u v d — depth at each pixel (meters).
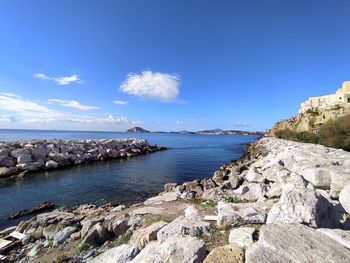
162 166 31.28
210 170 28.28
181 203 10.82
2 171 23.52
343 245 4.28
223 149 62.44
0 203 15.41
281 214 5.67
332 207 6.04
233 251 4.34
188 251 4.52
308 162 11.30
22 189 18.80
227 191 11.45
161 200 11.88
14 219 12.73
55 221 10.61
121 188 19.19
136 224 8.43
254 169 12.45
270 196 9.16
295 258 3.85
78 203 15.44
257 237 5.39
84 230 8.81
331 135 35.62
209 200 10.87
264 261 3.78
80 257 7.39
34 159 28.08
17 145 30.09
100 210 12.59
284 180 9.43
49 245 8.72
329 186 8.49
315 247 4.17
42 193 17.70
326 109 64.31
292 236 4.54
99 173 25.70
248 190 10.68
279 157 15.80
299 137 53.34
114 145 45.38
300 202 5.59
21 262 7.70
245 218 6.31
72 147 35.53
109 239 8.29
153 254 4.83
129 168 29.38
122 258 5.41
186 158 40.97
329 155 14.91
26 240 9.25
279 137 71.75
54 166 28.19
